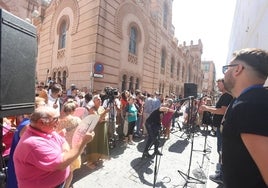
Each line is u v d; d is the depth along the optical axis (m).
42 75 16.03
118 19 12.05
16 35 1.89
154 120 5.57
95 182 4.21
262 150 1.02
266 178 1.02
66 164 2.08
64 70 12.86
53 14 14.90
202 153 6.59
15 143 2.60
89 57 10.70
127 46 13.13
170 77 23.20
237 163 1.16
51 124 2.16
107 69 11.27
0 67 1.69
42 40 16.47
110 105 6.30
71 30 12.55
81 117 4.66
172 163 5.57
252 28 5.92
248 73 1.29
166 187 4.23
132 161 5.48
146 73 15.87
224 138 1.25
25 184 2.04
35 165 1.99
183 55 29.38
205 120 6.39
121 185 4.18
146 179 4.52
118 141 7.21
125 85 13.23
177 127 10.59
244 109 1.12
